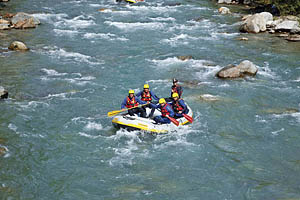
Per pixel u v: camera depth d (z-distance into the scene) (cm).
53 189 1085
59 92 1784
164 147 1337
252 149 1322
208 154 1290
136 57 2339
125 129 1414
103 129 1452
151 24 3195
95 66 2161
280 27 2902
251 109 1641
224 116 1571
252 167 1213
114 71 2089
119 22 3234
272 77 2034
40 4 3900
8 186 1088
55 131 1421
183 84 1925
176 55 2389
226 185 1120
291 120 1537
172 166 1218
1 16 3192
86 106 1644
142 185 1113
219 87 1889
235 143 1362
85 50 2450
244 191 1091
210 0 4344
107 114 1577
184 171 1190
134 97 1460
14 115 1529
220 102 1706
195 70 2138
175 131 1444
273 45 2600
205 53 2434
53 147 1309
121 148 1323
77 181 1126
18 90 1786
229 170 1196
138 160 1251
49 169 1180
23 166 1187
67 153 1277
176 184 1121
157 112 1496
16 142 1327
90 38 2742
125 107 1471
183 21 3322
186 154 1291
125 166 1212
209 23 3253
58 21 3222
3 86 1819
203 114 1586
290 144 1355
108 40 2703
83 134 1408
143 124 1398
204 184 1123
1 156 1231
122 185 1112
